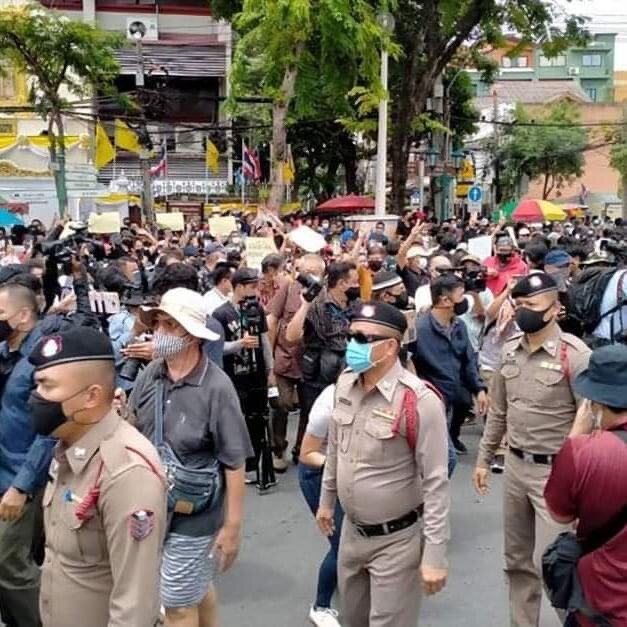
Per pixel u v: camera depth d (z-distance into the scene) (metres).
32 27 24.69
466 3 25.92
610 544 2.89
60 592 2.89
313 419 4.92
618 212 63.88
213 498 4.06
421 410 3.78
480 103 71.44
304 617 5.24
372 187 43.88
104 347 2.86
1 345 4.67
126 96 27.44
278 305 8.12
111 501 2.78
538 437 4.54
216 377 4.09
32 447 4.16
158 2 42.94
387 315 3.79
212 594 4.27
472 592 5.58
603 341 7.52
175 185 39.22
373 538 3.91
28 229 17.66
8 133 32.88
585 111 66.06
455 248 14.12
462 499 7.43
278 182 16.20
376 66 15.77
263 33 14.74
